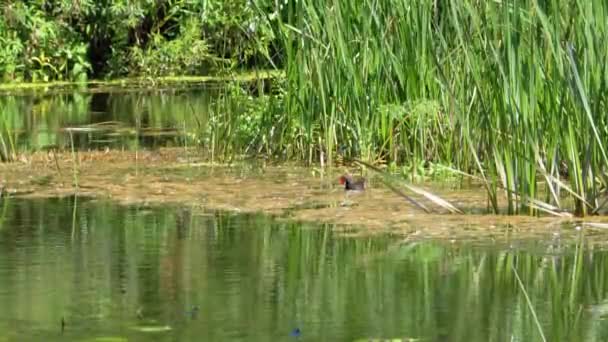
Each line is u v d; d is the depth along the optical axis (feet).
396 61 53.26
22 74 102.63
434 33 52.13
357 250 39.17
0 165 56.44
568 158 43.32
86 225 43.39
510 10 44.06
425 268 36.68
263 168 55.21
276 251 39.06
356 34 54.44
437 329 30.45
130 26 105.60
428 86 52.70
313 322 31.07
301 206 46.47
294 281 35.14
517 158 43.83
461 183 50.60
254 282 35.17
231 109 59.88
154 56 104.58
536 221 42.91
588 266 36.73
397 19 53.26
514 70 42.60
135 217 44.86
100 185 51.34
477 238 40.63
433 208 45.52
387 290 34.22
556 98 42.98
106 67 106.11
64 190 50.31
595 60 41.96
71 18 105.29
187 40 104.37
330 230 42.29
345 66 54.85
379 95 54.49
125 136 66.95
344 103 55.42
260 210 45.93
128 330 30.40
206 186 50.80
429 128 53.21
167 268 36.86
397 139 55.11
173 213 45.57
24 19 101.96
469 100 50.19
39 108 82.58
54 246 40.01
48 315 31.73
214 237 41.24
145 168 55.42
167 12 107.04
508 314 31.83
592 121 42.04
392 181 51.24
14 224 43.68
